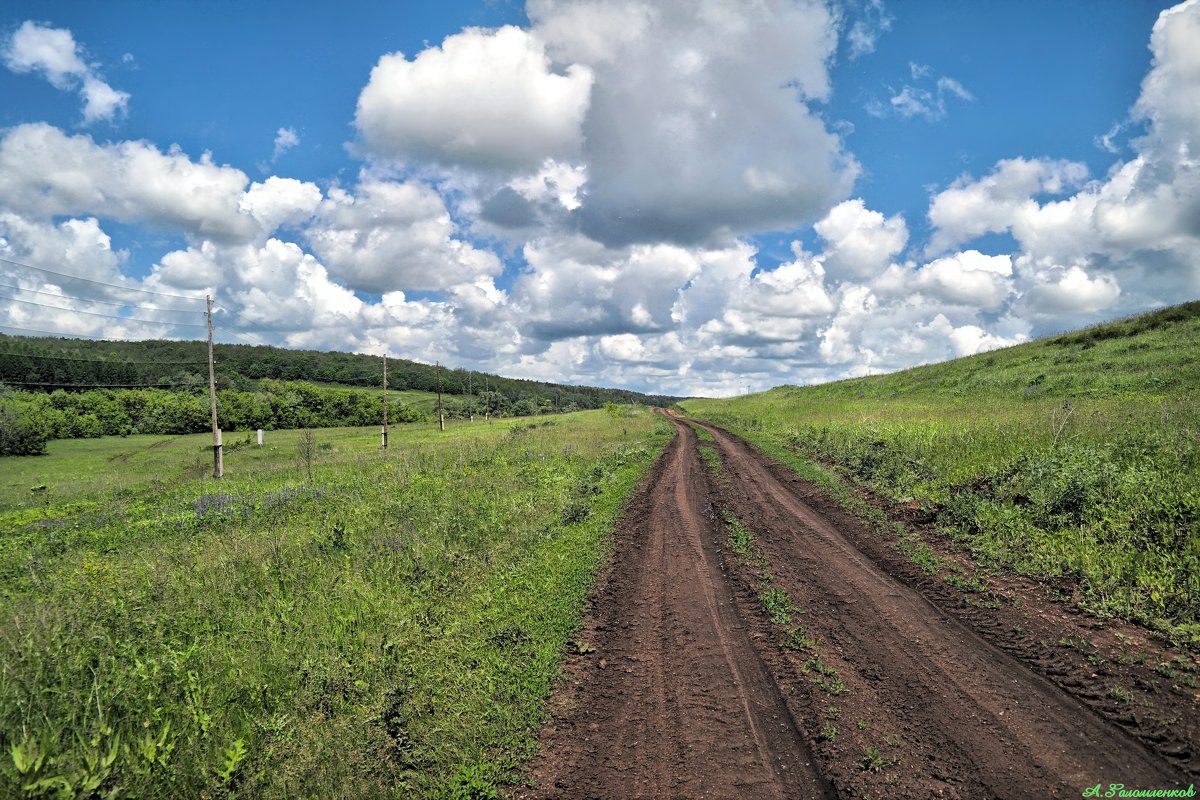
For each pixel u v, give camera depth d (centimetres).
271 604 810
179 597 821
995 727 487
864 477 1561
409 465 2241
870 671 594
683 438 3094
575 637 723
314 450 4075
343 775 468
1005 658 598
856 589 818
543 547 1073
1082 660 578
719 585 870
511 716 552
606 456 2300
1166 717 476
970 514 1046
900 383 4462
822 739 491
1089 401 2223
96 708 523
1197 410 1435
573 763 488
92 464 4247
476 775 476
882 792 424
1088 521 884
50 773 423
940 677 572
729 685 588
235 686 588
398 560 1001
